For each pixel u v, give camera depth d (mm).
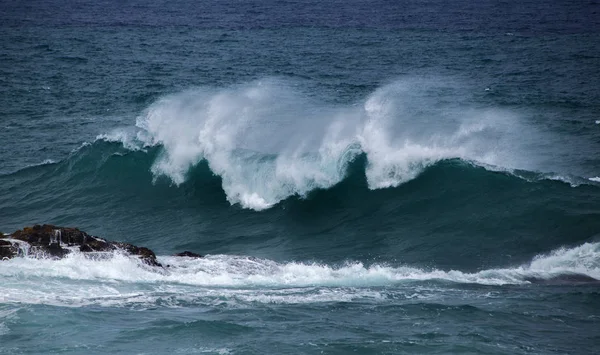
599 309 57719
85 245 68125
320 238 83375
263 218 88938
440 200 87938
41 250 66188
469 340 49031
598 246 74938
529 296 61344
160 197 95188
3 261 64188
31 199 97000
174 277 64750
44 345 46688
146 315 53094
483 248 77688
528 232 80312
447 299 59969
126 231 87312
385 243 80562
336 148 94500
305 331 50281
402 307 56500
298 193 91688
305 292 61344
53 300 56031
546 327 53094
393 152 93812
